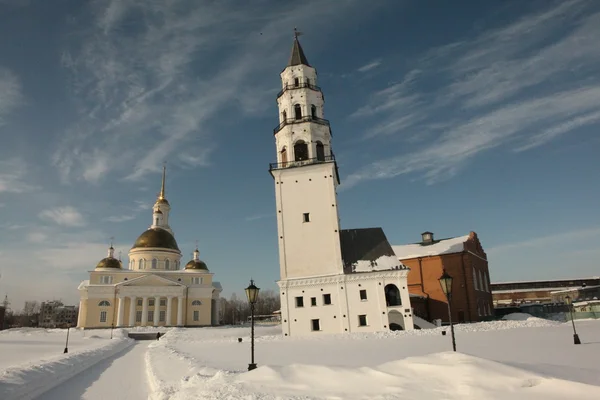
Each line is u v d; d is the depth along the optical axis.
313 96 55.94
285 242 51.03
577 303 71.75
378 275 48.06
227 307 168.38
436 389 11.16
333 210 51.00
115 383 20.20
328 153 53.97
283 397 11.83
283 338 44.09
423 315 63.91
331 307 48.00
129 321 87.81
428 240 72.81
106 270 91.62
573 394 9.82
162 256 100.12
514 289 116.56
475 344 28.98
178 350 35.06
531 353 22.27
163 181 113.88
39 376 19.30
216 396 12.40
